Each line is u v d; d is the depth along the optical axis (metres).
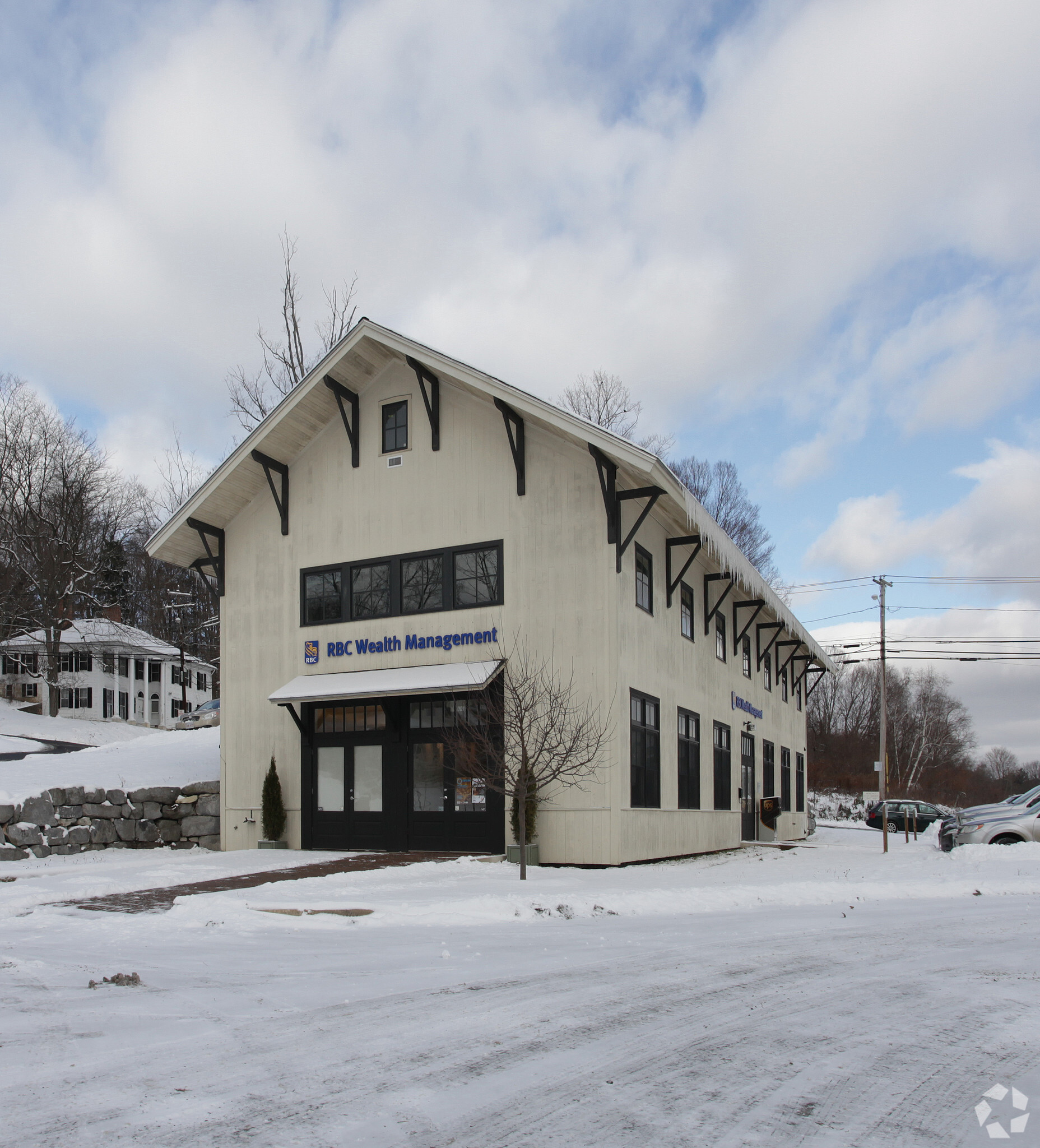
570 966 8.34
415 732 19.52
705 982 7.74
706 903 12.56
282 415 20.53
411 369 20.58
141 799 21.50
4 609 49.66
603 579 18.08
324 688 19.62
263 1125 4.46
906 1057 5.73
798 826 38.28
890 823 45.78
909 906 12.73
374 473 20.73
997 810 21.16
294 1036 5.98
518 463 18.98
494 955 8.88
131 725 51.19
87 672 61.19
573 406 43.38
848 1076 5.35
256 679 21.52
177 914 11.05
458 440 19.86
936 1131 4.54
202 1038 5.93
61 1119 4.52
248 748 21.41
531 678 17.31
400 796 19.45
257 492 22.05
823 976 8.00
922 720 90.75
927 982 7.81
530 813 17.73
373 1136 4.34
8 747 31.88
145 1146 4.20
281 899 11.96
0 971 8.09
